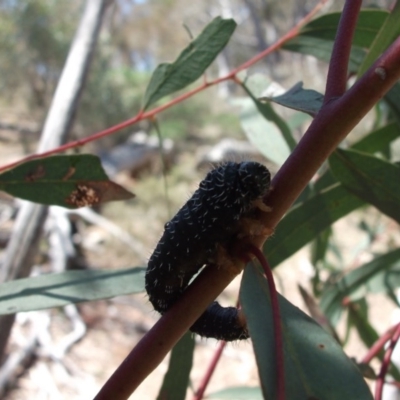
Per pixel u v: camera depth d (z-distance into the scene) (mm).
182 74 177
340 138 96
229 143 1538
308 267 804
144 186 1071
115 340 652
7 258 269
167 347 97
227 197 95
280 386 87
